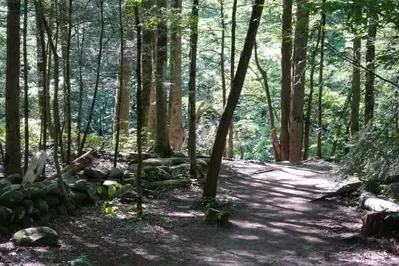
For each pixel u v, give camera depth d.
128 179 10.01
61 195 7.90
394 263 6.03
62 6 9.59
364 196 8.79
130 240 6.92
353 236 7.09
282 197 10.28
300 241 7.11
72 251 6.20
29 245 6.20
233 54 9.99
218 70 24.17
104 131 23.66
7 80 8.19
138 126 8.34
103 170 10.45
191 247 6.73
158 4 10.66
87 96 19.17
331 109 19.52
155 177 10.77
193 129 11.25
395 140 6.47
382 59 6.31
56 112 8.12
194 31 10.20
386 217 6.87
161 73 12.04
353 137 7.34
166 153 12.73
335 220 8.28
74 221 7.66
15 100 8.25
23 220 6.97
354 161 7.09
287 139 18.42
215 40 19.86
